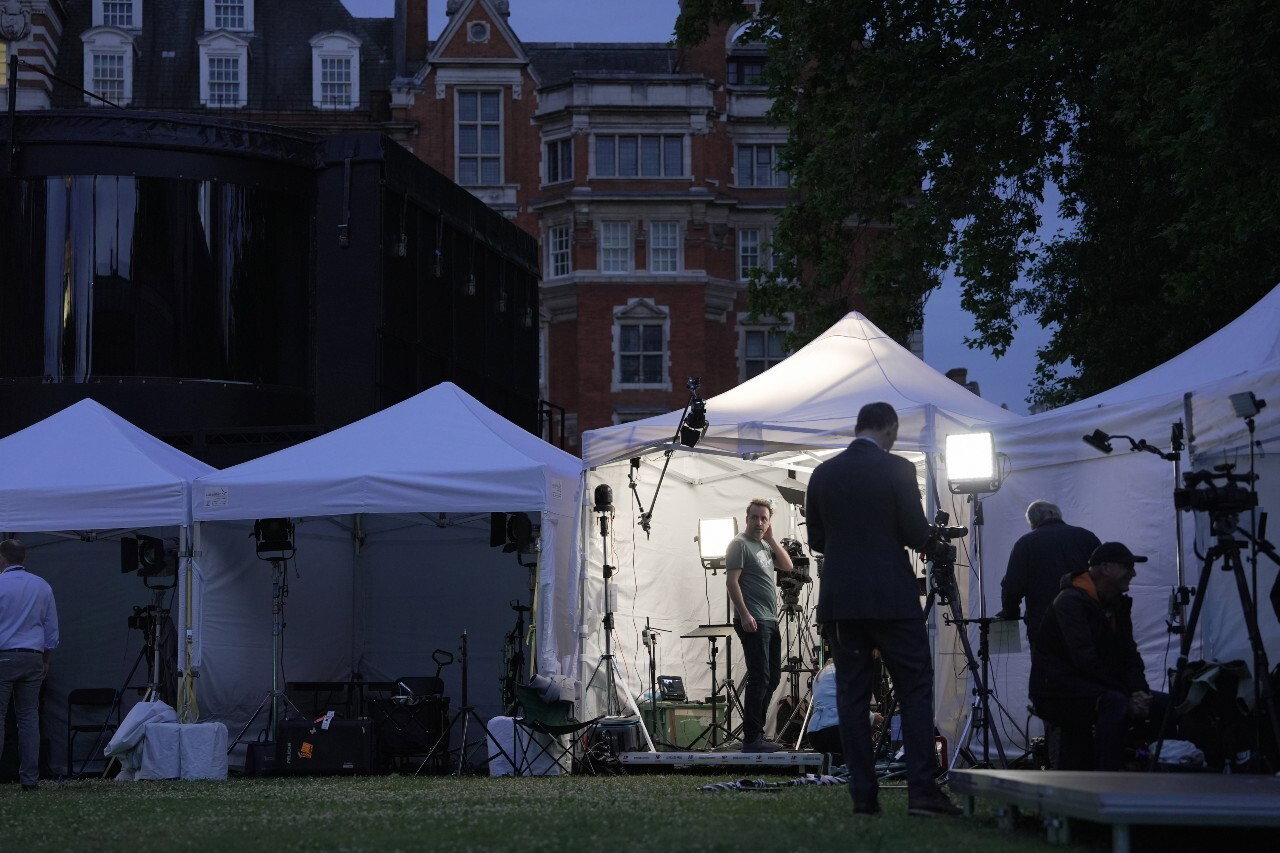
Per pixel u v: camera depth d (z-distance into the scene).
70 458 13.52
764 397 12.55
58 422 14.03
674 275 42.72
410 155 21.20
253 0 46.19
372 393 19.81
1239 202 15.80
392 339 20.38
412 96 43.72
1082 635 7.80
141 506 13.18
